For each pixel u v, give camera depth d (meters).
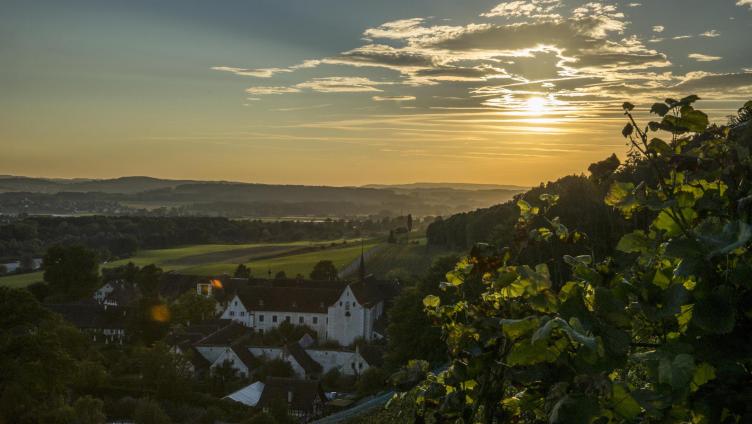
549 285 5.29
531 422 5.43
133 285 182.38
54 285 162.12
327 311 134.88
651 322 4.76
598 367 4.29
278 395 80.50
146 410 73.50
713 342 4.32
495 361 5.33
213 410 81.25
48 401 61.75
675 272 4.46
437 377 6.28
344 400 83.56
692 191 5.11
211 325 134.00
